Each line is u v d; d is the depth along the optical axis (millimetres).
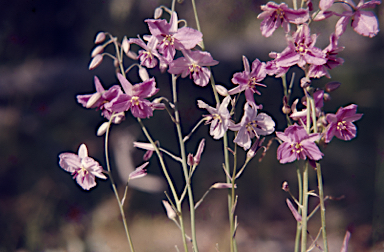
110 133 1184
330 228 901
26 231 933
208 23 1684
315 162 489
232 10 1633
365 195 968
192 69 497
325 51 481
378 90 1403
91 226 965
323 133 490
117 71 517
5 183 1082
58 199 1035
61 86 1387
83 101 516
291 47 479
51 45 1414
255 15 1649
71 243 912
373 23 480
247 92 498
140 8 1307
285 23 483
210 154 1172
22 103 1293
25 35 1380
